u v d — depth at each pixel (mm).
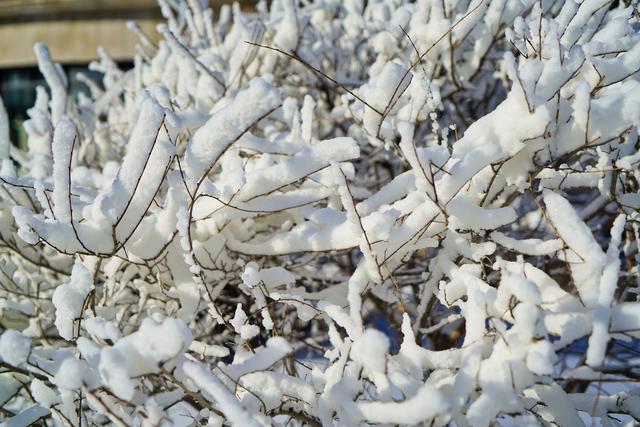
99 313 1464
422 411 1132
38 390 1268
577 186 1420
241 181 1351
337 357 1327
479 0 1591
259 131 1740
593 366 1173
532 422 1267
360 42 2131
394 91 1410
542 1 1742
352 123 2023
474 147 1321
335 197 1495
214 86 1690
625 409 1312
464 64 1771
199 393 1259
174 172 1378
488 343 1251
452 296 1355
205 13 1914
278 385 1293
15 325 1722
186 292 1442
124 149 2059
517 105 1291
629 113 1282
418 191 1354
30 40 5168
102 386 1181
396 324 1819
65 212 1273
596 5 1474
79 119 2039
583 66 1351
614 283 1199
